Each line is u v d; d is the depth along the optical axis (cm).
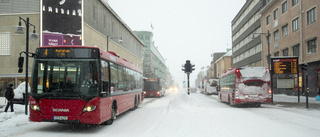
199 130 855
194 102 1605
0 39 2777
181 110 1462
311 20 2992
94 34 3275
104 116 887
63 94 829
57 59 854
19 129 919
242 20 5897
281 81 2602
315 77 2956
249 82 1767
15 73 2759
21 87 1817
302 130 855
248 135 770
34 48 2730
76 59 851
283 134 784
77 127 968
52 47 862
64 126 993
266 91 1767
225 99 2202
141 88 1919
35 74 853
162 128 898
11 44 2775
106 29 3772
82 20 2888
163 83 4400
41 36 2720
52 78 844
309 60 3019
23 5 2781
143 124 1027
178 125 964
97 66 852
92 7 3225
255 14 4891
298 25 3275
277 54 3978
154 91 3616
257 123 1015
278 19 3881
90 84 834
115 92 1072
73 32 2830
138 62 6316
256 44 4853
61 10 2803
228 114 1342
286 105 1966
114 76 1067
